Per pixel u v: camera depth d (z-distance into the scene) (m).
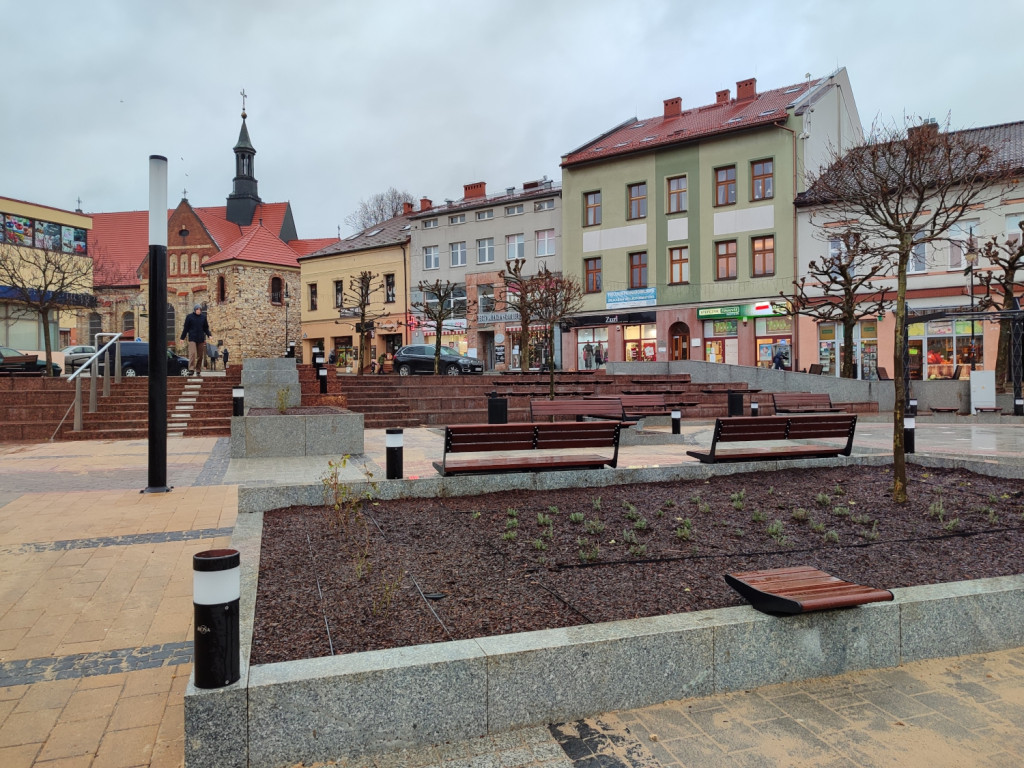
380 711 3.00
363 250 47.47
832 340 30.59
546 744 3.07
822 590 3.78
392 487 7.01
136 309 56.06
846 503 6.90
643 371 26.05
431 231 44.19
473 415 18.19
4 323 35.47
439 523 6.07
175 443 13.51
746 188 33.09
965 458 8.65
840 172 12.63
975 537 5.67
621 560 4.98
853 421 9.11
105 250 59.12
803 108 31.69
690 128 36.47
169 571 5.36
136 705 3.41
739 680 3.57
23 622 4.40
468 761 2.93
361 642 3.51
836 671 3.75
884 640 3.85
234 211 60.81
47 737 3.13
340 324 49.16
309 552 5.16
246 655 3.20
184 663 3.87
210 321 51.53
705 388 23.00
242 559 4.86
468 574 4.66
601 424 7.89
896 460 6.95
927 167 10.32
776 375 23.84
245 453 11.22
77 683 3.63
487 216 41.81
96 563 5.55
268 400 16.72
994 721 3.27
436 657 3.12
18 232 36.88
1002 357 22.64
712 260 34.09
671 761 2.93
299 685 2.89
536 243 40.19
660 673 3.43
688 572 4.73
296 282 52.47
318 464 10.48
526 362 24.75
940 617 3.96
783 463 8.67
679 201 35.25
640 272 36.66
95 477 9.52
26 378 16.62
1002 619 4.10
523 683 3.20
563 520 6.20
